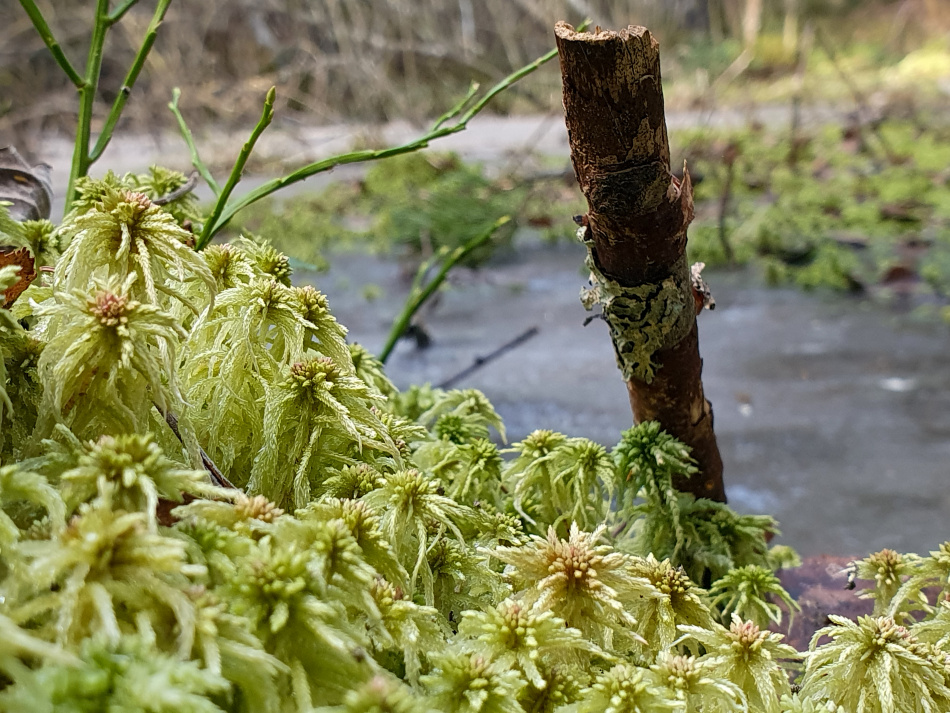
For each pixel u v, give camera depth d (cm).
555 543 18
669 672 17
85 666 14
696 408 22
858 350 44
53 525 15
